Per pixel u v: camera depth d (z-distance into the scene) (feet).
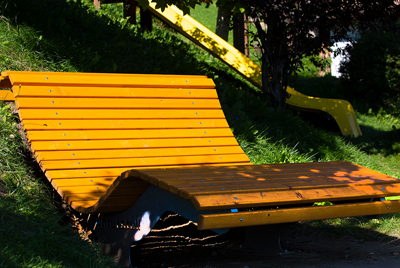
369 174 11.95
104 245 11.51
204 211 8.85
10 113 15.20
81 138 13.56
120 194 10.36
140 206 10.59
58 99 13.82
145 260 12.00
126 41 26.14
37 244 9.20
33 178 13.50
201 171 10.92
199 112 16.11
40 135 13.03
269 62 27.37
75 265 9.29
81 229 12.87
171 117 15.43
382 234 13.96
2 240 8.71
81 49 22.33
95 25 26.23
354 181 10.82
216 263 11.50
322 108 31.58
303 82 46.47
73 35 23.98
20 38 19.97
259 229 12.66
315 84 46.44
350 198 10.25
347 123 30.99
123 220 11.16
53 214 12.21
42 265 8.23
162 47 28.89
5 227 9.62
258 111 24.77
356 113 40.68
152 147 14.39
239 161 15.17
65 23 24.45
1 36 19.58
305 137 23.63
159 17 32.86
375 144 30.63
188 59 28.25
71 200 11.43
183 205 9.30
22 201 11.64
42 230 9.89
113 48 24.50
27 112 13.17
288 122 24.85
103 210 10.83
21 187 12.29
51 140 13.11
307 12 25.39
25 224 10.24
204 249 13.01
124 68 22.86
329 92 44.50
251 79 31.30
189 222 15.35
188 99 16.16
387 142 30.89
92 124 13.98
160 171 10.40
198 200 8.28
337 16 26.30
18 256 8.23
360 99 44.09
